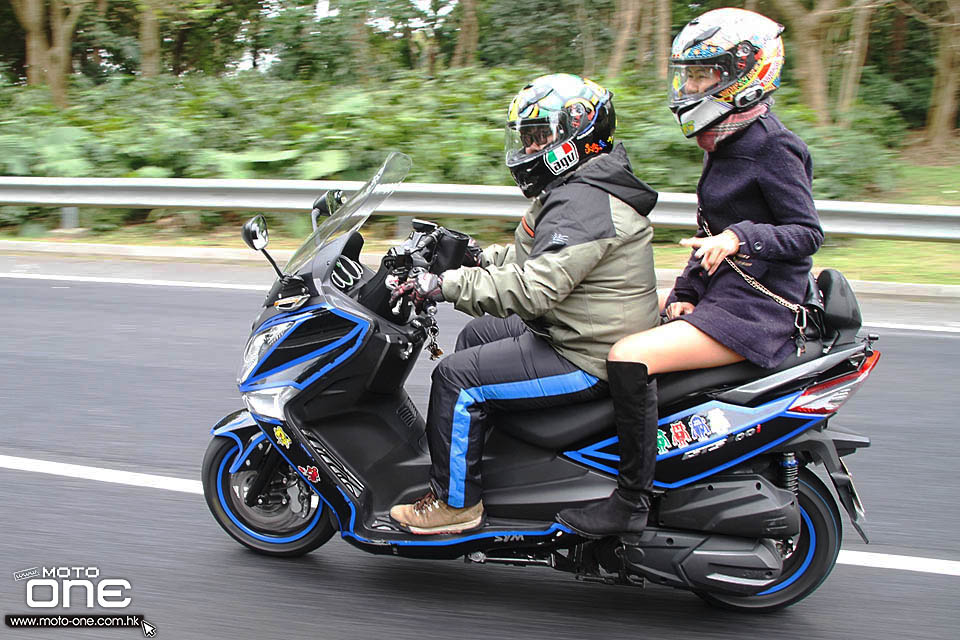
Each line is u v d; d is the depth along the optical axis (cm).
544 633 287
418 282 270
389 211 796
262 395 306
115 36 1683
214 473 329
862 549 338
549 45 1652
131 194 853
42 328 595
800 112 1044
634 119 931
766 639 286
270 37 1590
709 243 254
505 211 777
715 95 258
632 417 270
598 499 287
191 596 304
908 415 461
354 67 1526
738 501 280
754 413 278
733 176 265
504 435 301
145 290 687
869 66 1736
